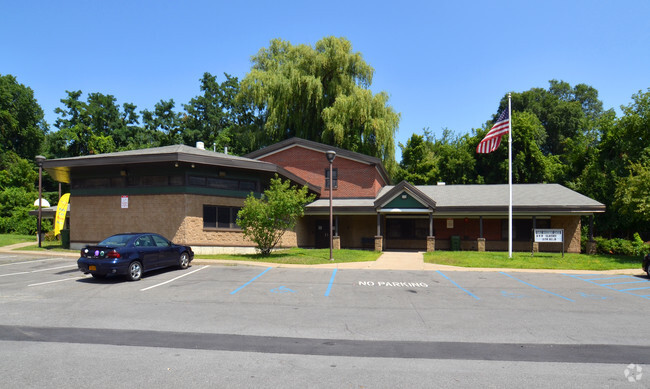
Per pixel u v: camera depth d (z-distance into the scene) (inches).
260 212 760.3
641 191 773.9
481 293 480.1
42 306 391.9
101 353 260.2
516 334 315.0
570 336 311.4
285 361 249.4
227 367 237.9
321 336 304.8
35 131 2306.8
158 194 804.0
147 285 501.0
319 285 515.2
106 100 2229.3
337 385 212.4
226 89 2108.8
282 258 755.4
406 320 354.3
